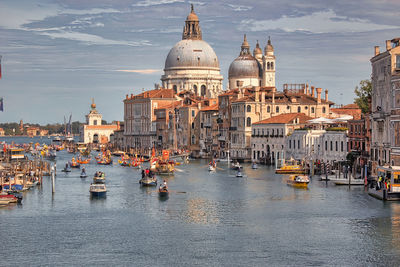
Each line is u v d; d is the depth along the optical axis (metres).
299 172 156.50
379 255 73.94
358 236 81.75
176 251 76.00
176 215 96.62
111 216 96.19
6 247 78.25
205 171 170.12
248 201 108.81
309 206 101.88
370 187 113.44
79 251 76.38
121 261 72.44
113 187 130.88
